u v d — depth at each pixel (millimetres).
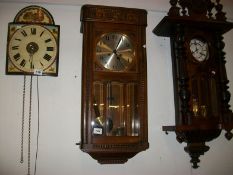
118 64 2066
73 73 2197
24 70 2094
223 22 2135
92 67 1999
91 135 1896
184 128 1903
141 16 2154
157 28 2219
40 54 2137
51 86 2150
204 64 2156
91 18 2061
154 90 2316
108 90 2062
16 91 2100
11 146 2025
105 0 2283
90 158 2107
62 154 2072
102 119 2006
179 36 2113
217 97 2125
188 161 2270
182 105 2004
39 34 2164
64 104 2139
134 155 2020
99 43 2072
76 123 2127
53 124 2098
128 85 2092
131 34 2133
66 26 2262
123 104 2057
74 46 2242
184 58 2080
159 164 2213
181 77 2039
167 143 2256
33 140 2053
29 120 2072
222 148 2371
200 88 2148
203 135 2004
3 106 2064
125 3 2338
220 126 1933
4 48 2141
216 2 2346
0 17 2182
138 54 2100
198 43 2236
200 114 2100
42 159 2043
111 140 1921
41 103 2113
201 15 2203
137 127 2016
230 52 2555
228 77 2498
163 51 2400
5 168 1999
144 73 2070
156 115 2275
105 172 2113
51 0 2225
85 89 1955
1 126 2037
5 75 2105
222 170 2334
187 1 2205
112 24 2102
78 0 2250
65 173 2055
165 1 2342
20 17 2176
